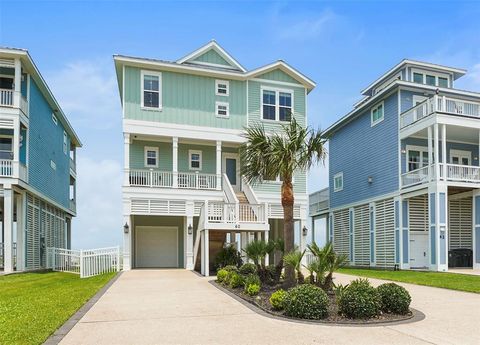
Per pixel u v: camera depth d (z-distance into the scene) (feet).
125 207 64.64
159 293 36.94
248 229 56.24
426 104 67.92
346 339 20.95
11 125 61.21
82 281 49.37
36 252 73.00
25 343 19.42
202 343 20.17
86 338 21.01
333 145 98.58
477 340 20.99
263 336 21.52
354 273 59.52
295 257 34.40
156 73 70.13
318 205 106.11
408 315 26.76
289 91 76.89
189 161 74.43
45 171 77.87
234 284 39.04
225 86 73.72
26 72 66.49
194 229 72.08
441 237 63.31
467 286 40.96
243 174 39.68
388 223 75.41
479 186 66.44
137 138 71.67
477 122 67.31
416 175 68.95
